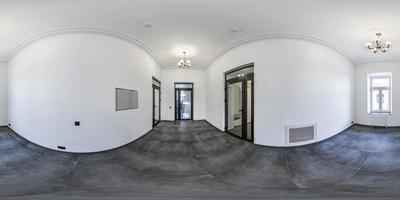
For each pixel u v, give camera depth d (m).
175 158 4.55
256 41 5.44
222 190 2.94
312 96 5.44
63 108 4.78
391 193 2.77
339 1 3.61
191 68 10.16
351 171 3.78
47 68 4.96
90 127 4.79
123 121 5.46
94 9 3.93
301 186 3.13
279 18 4.31
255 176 3.59
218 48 6.57
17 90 6.19
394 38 5.32
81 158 4.49
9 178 3.45
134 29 4.94
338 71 6.50
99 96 4.92
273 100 5.15
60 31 4.81
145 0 3.64
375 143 5.46
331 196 2.61
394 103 7.71
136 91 6.14
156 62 8.46
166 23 4.60
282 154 4.70
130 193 2.77
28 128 5.53
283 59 5.16
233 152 4.90
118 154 4.82
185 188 3.02
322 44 5.77
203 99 10.34
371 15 4.10
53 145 4.85
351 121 7.78
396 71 7.66
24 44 5.60
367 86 7.97
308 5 3.75
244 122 5.88
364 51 6.57
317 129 5.49
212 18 4.34
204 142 5.80
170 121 9.97
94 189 2.99
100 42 5.00
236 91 6.37
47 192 2.85
